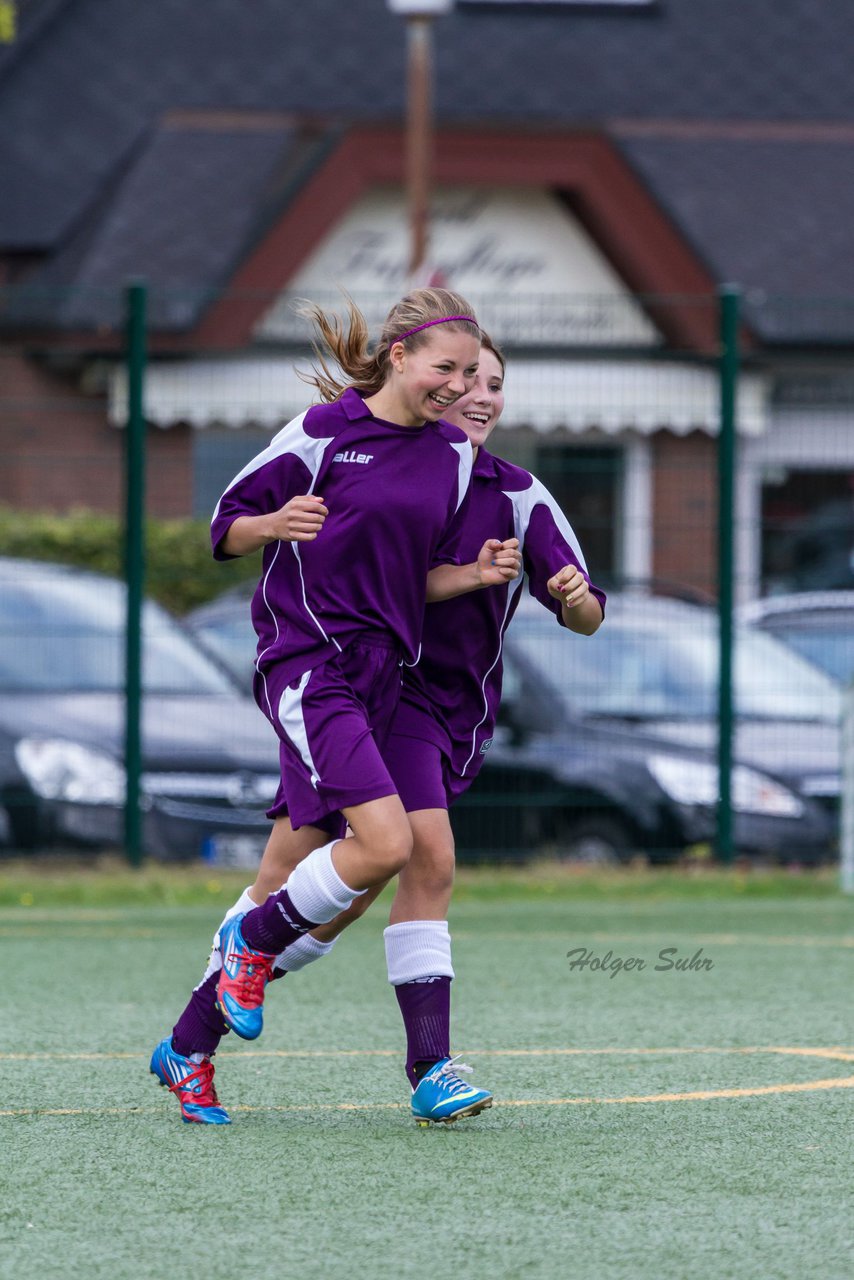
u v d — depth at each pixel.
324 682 15.20
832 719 40.22
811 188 79.06
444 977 15.98
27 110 79.12
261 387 41.12
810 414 44.94
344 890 14.96
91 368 40.97
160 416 40.72
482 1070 18.81
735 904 35.66
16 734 37.16
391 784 15.02
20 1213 13.06
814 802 39.16
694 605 40.09
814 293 75.75
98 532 44.91
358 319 15.88
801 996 24.17
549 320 49.84
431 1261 11.88
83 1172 14.25
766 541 41.22
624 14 83.81
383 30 81.88
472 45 81.62
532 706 38.72
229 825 37.19
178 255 73.94
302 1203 13.30
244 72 80.38
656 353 40.38
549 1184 13.88
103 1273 11.64
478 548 16.06
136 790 37.06
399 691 15.88
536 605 39.28
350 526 15.27
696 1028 21.58
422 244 63.56
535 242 77.44
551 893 36.56
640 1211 13.11
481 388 16.73
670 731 39.03
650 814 38.44
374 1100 17.16
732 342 39.97
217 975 15.88
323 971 26.20
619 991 24.59
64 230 75.88
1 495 40.94
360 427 15.52
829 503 44.78
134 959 27.56
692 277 76.12
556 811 38.41
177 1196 13.51
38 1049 19.98
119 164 78.25
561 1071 18.75
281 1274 11.60
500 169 75.69
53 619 38.19
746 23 83.94
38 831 36.88
